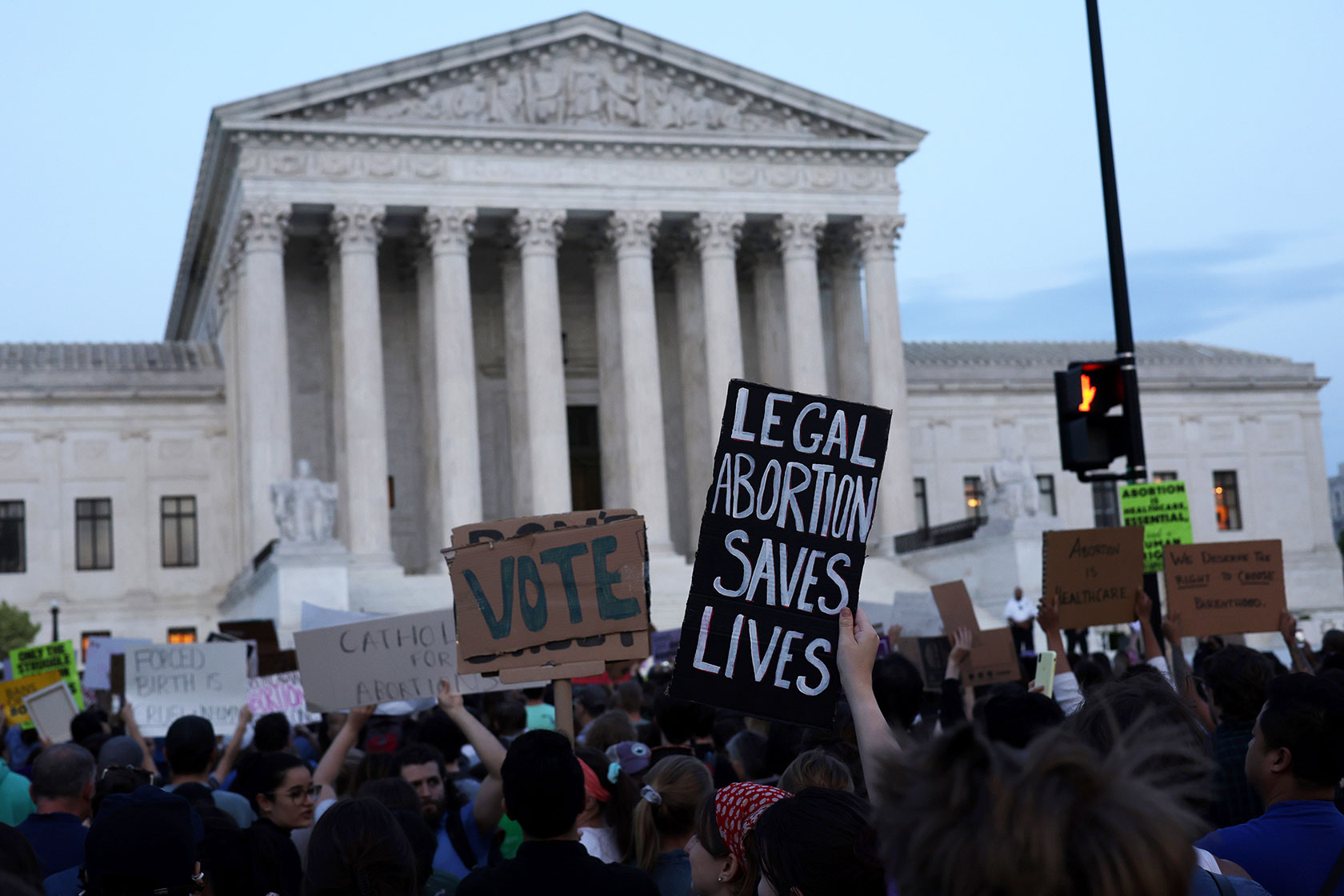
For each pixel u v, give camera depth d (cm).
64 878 1122
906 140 8612
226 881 1076
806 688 973
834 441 997
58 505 8638
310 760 2595
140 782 1269
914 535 8219
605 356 8575
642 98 8300
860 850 647
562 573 1295
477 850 1345
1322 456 10688
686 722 1599
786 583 984
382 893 905
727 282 8300
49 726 2333
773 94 8394
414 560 8625
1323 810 841
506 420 8956
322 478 8431
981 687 2247
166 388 8819
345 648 1537
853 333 8956
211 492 8844
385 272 8794
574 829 935
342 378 8138
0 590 8500
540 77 8150
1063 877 386
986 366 10138
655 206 8244
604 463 8569
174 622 8706
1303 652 2069
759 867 776
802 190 8469
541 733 932
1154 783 604
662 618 7244
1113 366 2400
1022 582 7212
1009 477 7412
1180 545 1925
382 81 7781
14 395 8606
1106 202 2753
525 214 8038
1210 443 10519
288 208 7662
